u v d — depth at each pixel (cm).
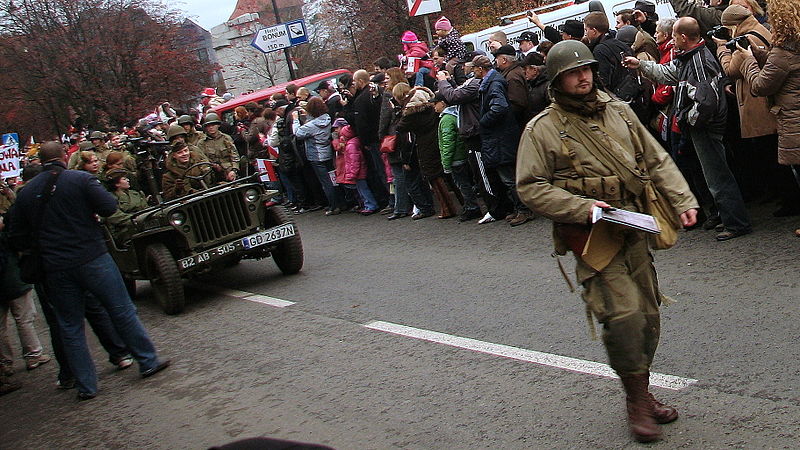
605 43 817
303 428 517
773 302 563
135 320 689
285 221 948
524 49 1071
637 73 809
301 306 820
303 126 1345
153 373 699
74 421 632
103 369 755
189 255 900
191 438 543
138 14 2541
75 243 648
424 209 1147
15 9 2409
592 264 405
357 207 1332
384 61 1276
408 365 589
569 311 632
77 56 2417
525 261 805
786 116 651
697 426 416
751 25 700
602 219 394
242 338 750
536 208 411
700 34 742
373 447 469
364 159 1263
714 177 724
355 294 823
